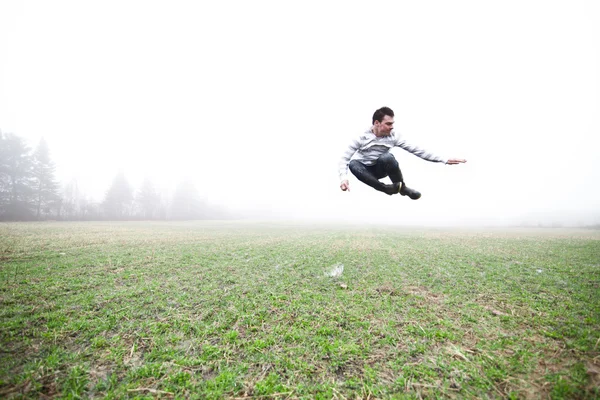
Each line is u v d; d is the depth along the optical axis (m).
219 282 5.91
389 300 4.71
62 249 9.86
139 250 10.19
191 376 2.64
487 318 3.90
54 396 2.31
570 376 2.49
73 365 2.76
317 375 2.66
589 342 3.08
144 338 3.34
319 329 3.56
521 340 3.22
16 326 3.50
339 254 9.83
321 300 4.73
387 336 3.38
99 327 3.55
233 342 3.26
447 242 14.16
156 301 4.66
